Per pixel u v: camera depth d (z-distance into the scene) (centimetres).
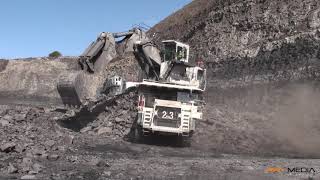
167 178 1212
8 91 9994
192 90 2244
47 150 1661
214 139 2516
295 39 6009
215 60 6806
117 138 2352
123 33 2670
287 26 6475
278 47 6109
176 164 1478
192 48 7519
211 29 7488
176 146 2284
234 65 6381
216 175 1296
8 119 2314
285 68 5656
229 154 2080
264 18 6850
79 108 2591
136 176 1216
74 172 1219
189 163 1516
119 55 2638
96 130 2514
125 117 2538
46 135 2020
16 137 1817
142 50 2541
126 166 1379
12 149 1523
